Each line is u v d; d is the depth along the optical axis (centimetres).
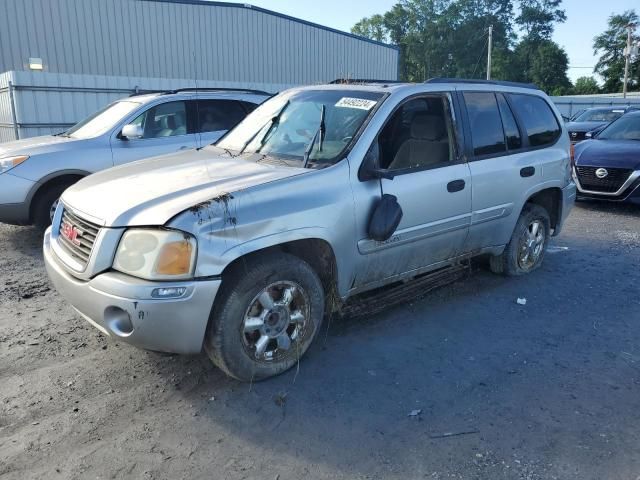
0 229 770
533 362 402
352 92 453
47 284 550
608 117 1688
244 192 341
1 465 284
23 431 313
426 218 439
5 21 2011
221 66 2412
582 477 282
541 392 362
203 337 328
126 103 801
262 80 2522
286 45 2556
